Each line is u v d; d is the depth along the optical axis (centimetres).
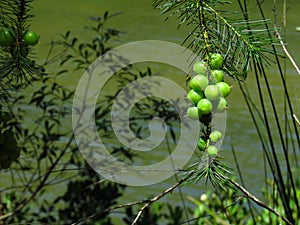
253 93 1001
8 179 638
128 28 1431
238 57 198
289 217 340
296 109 912
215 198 501
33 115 740
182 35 1348
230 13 201
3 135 263
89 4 1606
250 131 872
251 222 477
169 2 202
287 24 1018
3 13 235
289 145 812
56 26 1401
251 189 690
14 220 455
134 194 647
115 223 594
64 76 928
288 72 1020
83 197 494
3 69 230
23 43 234
